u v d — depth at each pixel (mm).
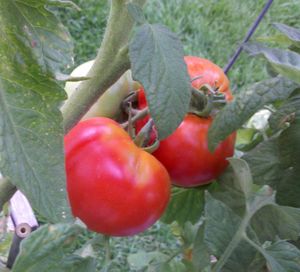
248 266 321
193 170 307
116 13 264
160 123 227
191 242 367
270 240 314
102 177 278
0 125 209
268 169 312
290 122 300
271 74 363
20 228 397
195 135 299
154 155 306
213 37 1385
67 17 1282
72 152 283
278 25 321
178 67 232
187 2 1441
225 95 309
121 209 282
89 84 276
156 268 352
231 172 313
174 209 387
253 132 407
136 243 908
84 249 313
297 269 291
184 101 231
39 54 211
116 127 296
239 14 1431
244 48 311
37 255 260
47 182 209
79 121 299
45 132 214
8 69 212
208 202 315
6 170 205
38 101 214
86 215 286
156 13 1399
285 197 308
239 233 304
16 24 207
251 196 307
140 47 231
